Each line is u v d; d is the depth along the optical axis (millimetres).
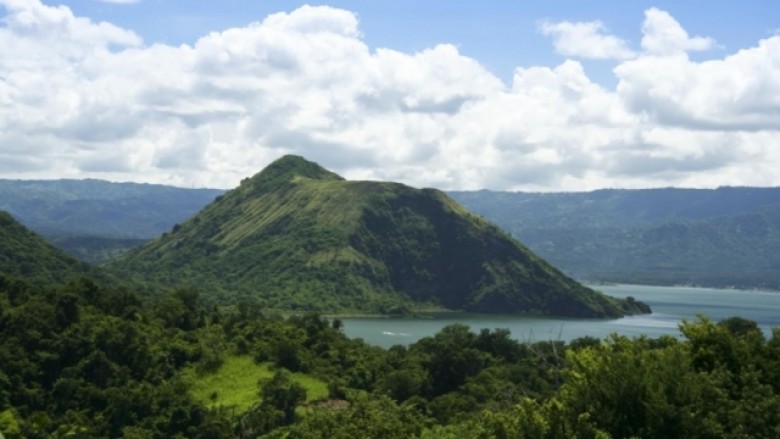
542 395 91062
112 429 102625
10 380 103812
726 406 37594
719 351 43438
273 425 103688
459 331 157625
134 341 120125
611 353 39062
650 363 37781
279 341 129875
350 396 115438
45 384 108250
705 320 45469
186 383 116438
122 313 135500
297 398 110938
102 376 111438
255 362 127438
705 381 38219
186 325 143500
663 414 35469
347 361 135750
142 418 105438
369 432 86500
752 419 36594
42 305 117938
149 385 111375
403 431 86062
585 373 38844
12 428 16766
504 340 143750
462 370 128500
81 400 105688
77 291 131000
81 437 93938
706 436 35531
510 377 120812
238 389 117562
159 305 146500
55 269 191125
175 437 100750
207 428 101875
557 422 36156
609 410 36844
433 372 129500
